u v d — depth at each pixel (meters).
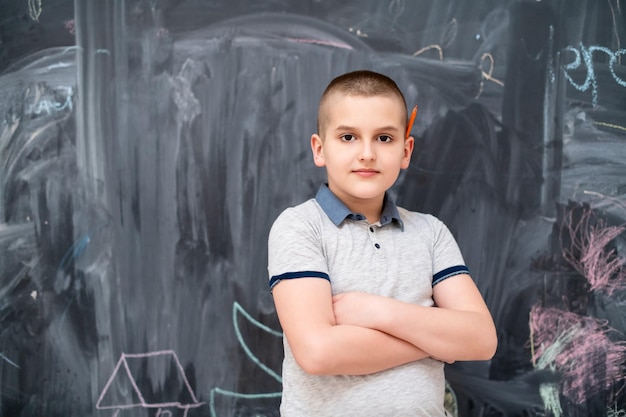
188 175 1.24
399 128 0.95
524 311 1.27
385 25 1.26
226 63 1.24
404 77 1.26
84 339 1.23
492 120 1.27
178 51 1.24
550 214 1.27
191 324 1.24
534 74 1.27
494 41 1.27
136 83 1.23
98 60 1.23
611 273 1.28
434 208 1.27
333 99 0.95
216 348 1.24
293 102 1.25
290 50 1.25
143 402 1.23
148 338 1.23
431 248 1.01
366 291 0.92
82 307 1.23
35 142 1.23
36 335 1.23
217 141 1.24
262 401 1.24
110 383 1.23
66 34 1.23
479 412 1.27
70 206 1.23
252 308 1.25
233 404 1.24
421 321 0.87
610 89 1.28
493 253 1.27
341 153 0.93
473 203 1.27
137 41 1.23
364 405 0.87
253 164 1.25
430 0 1.26
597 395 1.27
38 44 1.23
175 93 1.24
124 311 1.23
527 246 1.27
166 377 1.24
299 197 1.25
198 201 1.24
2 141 1.23
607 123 1.27
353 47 1.25
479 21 1.27
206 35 1.24
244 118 1.24
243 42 1.24
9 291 1.23
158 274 1.24
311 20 1.25
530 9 1.27
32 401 1.23
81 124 1.23
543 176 1.27
